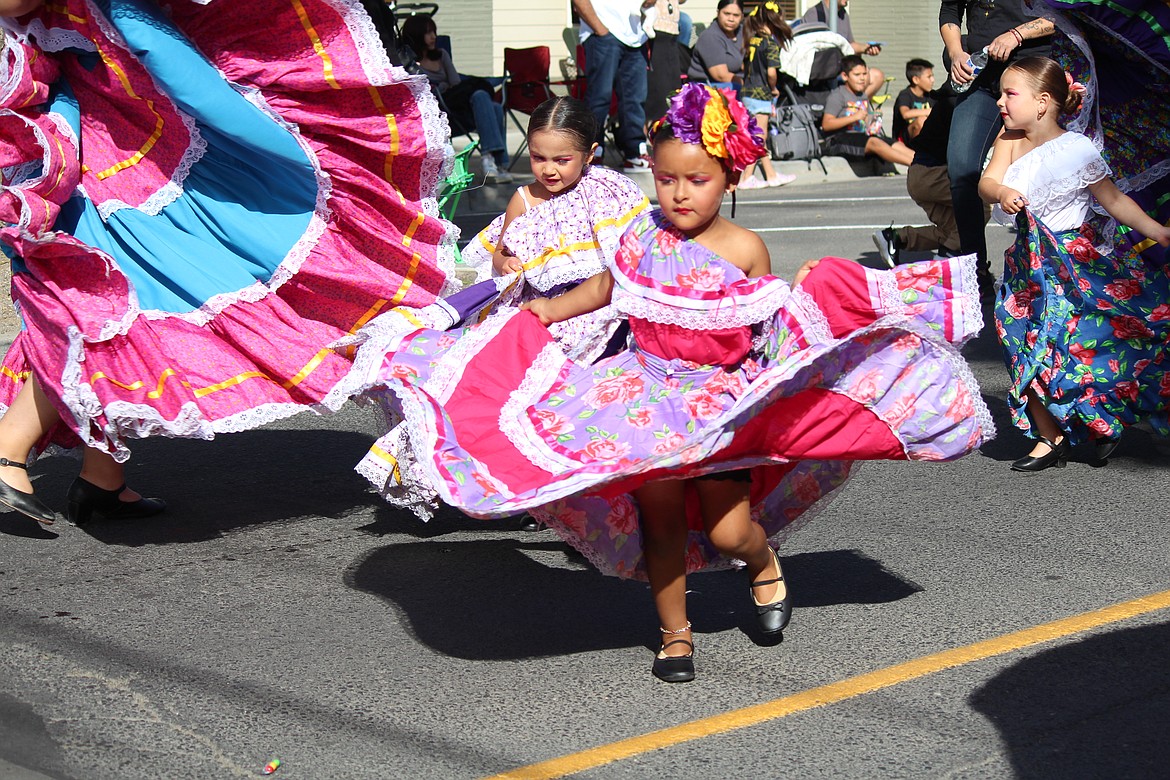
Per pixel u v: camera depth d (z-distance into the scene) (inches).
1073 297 223.5
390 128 203.2
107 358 183.0
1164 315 221.9
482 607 173.5
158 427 181.8
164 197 194.5
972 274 148.9
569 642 162.7
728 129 144.4
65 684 149.6
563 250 190.5
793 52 630.5
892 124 697.0
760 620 160.9
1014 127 225.8
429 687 149.9
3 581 180.4
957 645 159.2
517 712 143.8
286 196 201.0
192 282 191.6
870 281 149.0
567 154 187.6
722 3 602.5
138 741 136.8
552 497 137.6
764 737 137.6
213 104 188.5
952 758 132.6
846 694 146.9
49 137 181.9
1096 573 181.3
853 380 148.0
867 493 217.3
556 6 717.3
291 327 197.9
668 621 152.2
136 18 183.3
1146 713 141.6
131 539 197.3
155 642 161.3
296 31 196.7
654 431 146.6
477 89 503.2
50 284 185.3
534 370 156.9
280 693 148.0
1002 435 248.7
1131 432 249.4
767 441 146.9
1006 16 305.1
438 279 207.5
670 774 130.3
